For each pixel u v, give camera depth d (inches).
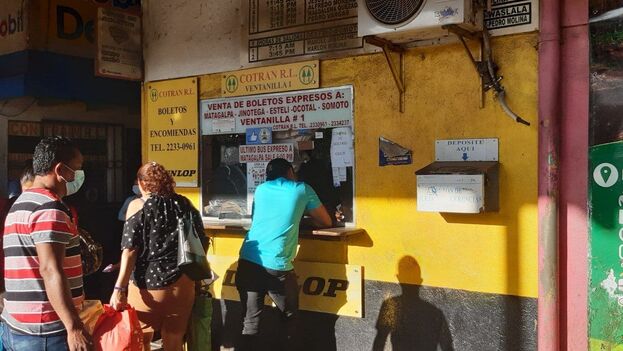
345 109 178.5
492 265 155.6
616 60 139.6
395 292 170.7
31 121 275.6
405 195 168.4
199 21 207.6
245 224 196.1
